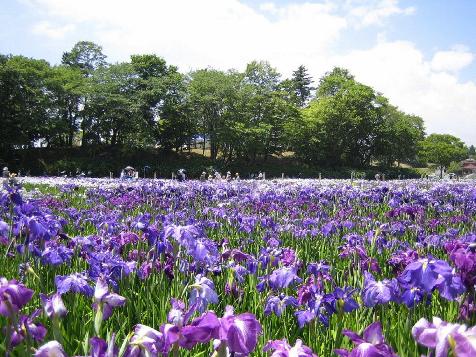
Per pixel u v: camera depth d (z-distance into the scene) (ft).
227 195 53.06
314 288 13.52
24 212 19.71
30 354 8.62
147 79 250.57
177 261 16.79
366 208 49.37
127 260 19.17
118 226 24.85
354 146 302.45
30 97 205.05
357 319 13.87
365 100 287.89
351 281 17.38
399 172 296.92
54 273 17.26
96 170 210.59
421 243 24.98
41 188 80.02
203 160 245.86
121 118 225.56
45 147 239.91
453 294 10.85
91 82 224.94
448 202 52.11
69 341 11.43
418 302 13.37
